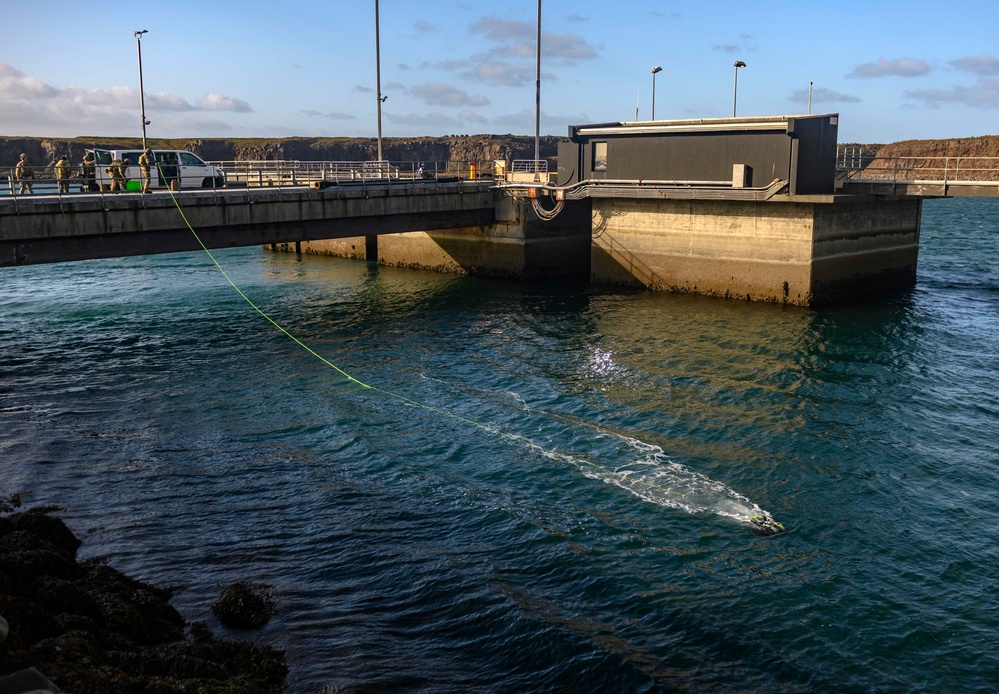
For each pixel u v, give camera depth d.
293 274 48.66
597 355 28.97
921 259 55.03
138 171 36.38
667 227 39.59
